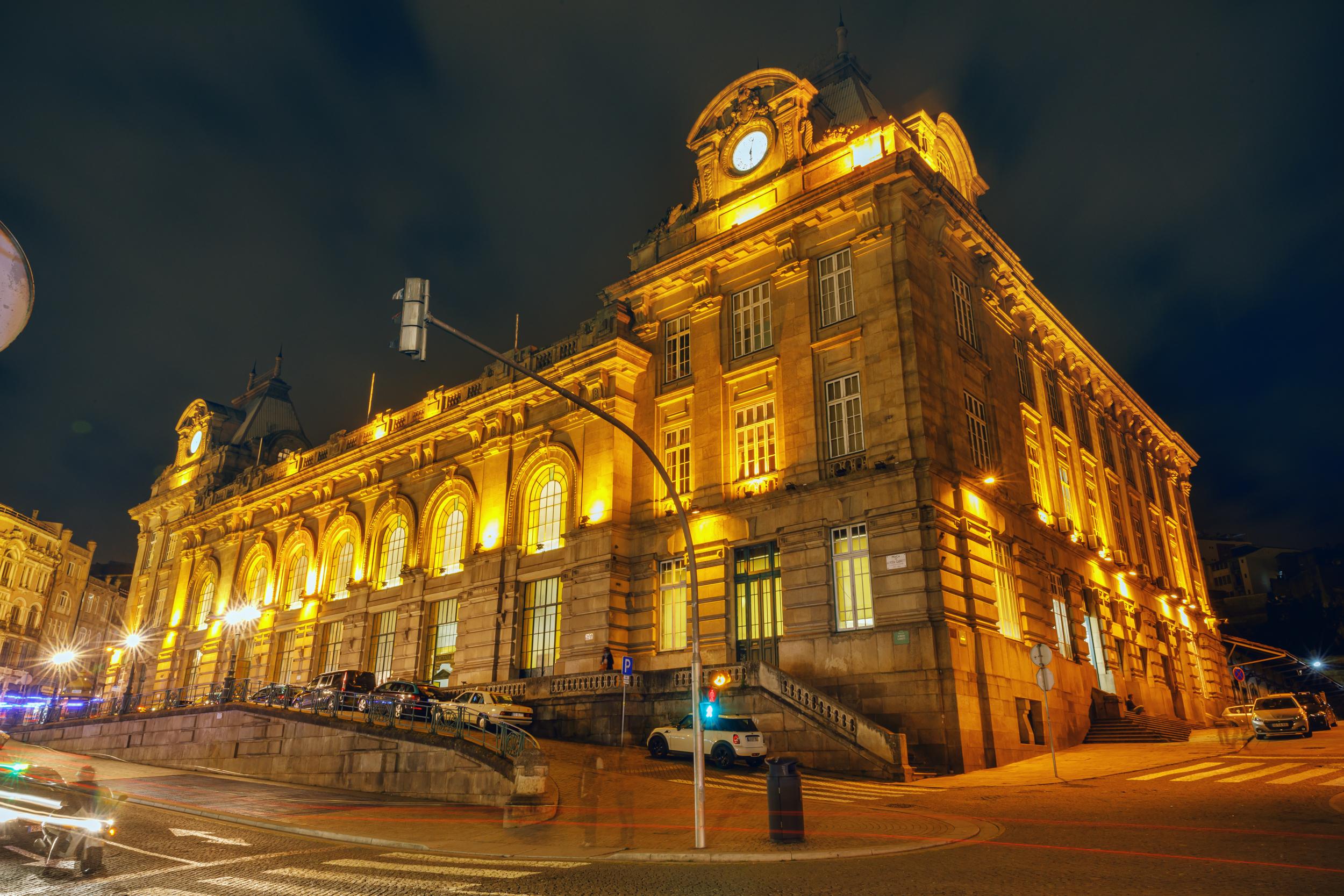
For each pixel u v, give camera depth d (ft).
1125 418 165.07
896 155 100.12
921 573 87.04
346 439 171.63
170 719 106.73
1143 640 139.33
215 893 34.12
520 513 129.70
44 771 41.81
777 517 100.78
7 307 8.63
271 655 167.02
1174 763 76.13
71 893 34.45
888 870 35.40
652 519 114.11
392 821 56.03
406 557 146.30
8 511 249.75
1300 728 96.02
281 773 85.87
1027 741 92.07
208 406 222.89
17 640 251.60
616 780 69.41
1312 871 31.40
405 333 41.88
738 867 37.88
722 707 88.28
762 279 113.29
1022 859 36.68
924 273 102.32
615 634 109.60
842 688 89.35
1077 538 127.24
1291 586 280.92
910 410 93.40
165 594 206.18
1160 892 29.19
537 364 134.51
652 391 121.49
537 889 34.01
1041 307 131.34
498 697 100.12
